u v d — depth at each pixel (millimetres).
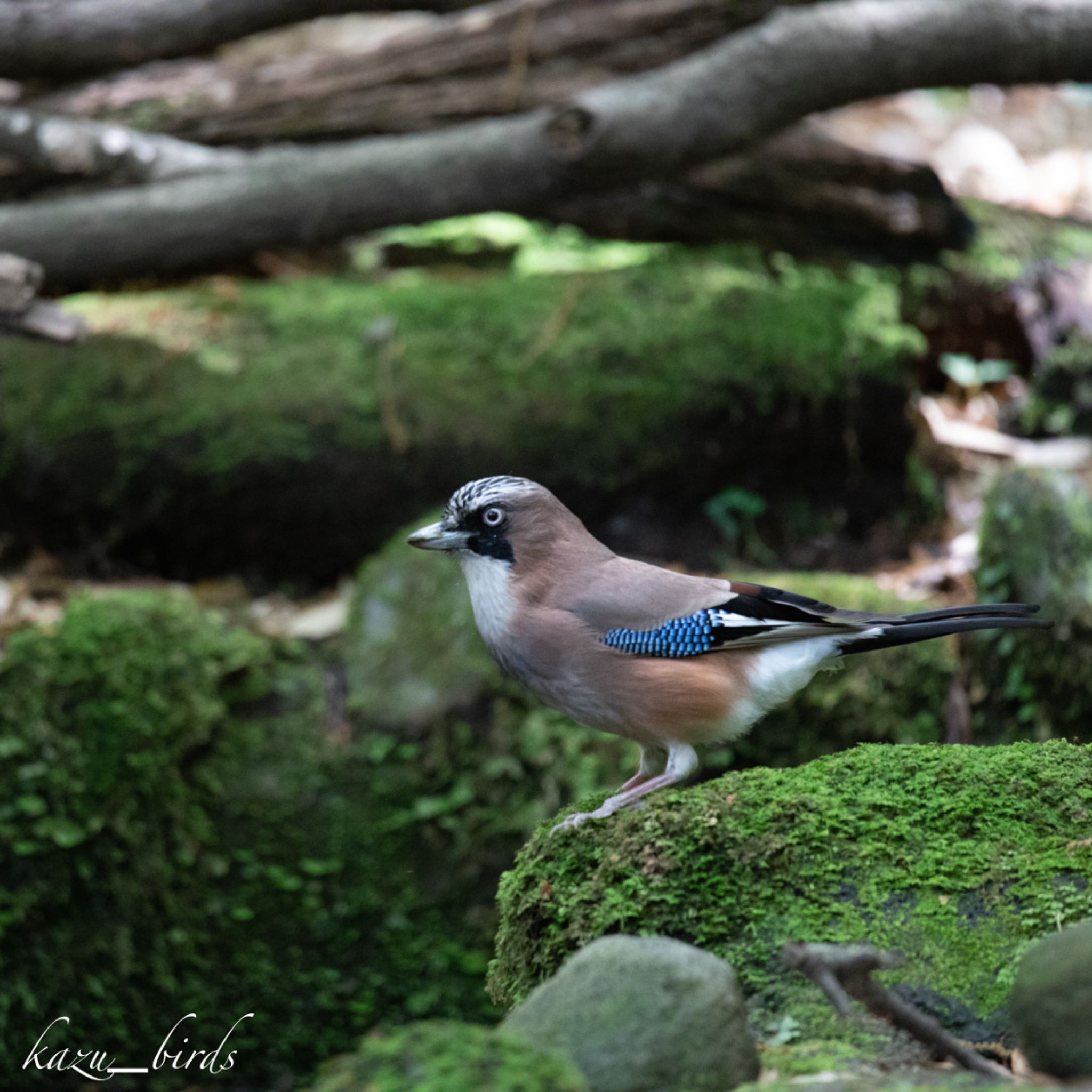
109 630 10242
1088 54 11727
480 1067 3891
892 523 12883
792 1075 4426
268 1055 10109
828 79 11359
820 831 5395
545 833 6109
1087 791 5492
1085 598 10539
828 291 12852
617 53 12305
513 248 14094
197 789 10227
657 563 12281
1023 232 14375
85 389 11969
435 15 13297
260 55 18391
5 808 9805
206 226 11859
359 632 10844
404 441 11938
